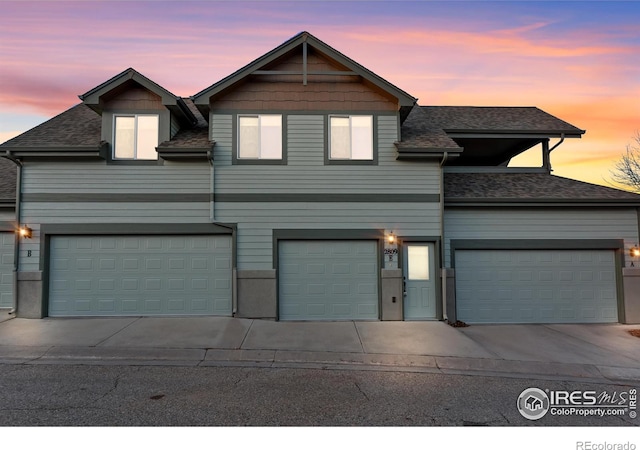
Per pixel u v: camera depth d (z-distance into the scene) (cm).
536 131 1096
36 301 870
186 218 897
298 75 928
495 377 548
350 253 913
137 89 915
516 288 955
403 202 916
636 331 852
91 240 899
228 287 904
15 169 1111
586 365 598
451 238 952
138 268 899
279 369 566
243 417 393
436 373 559
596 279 962
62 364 574
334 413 407
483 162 1398
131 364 580
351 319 899
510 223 960
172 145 878
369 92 936
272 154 916
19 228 875
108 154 896
